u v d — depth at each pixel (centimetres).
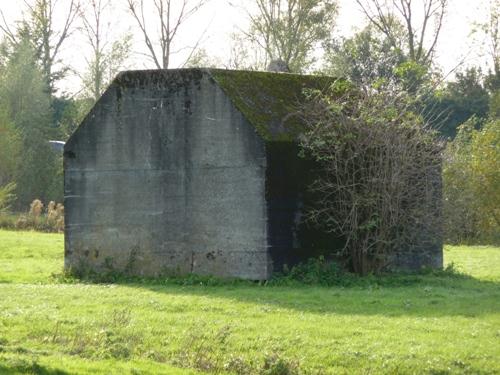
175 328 1856
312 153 2611
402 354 1647
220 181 2616
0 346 1706
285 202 2575
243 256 2578
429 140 2727
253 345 1722
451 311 2034
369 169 2630
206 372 1600
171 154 2694
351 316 1972
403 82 2778
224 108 2608
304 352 1677
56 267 3031
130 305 2130
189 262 2669
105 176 2797
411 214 2652
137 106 2745
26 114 7325
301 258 2597
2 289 2423
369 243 2653
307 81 2812
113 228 2786
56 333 1838
